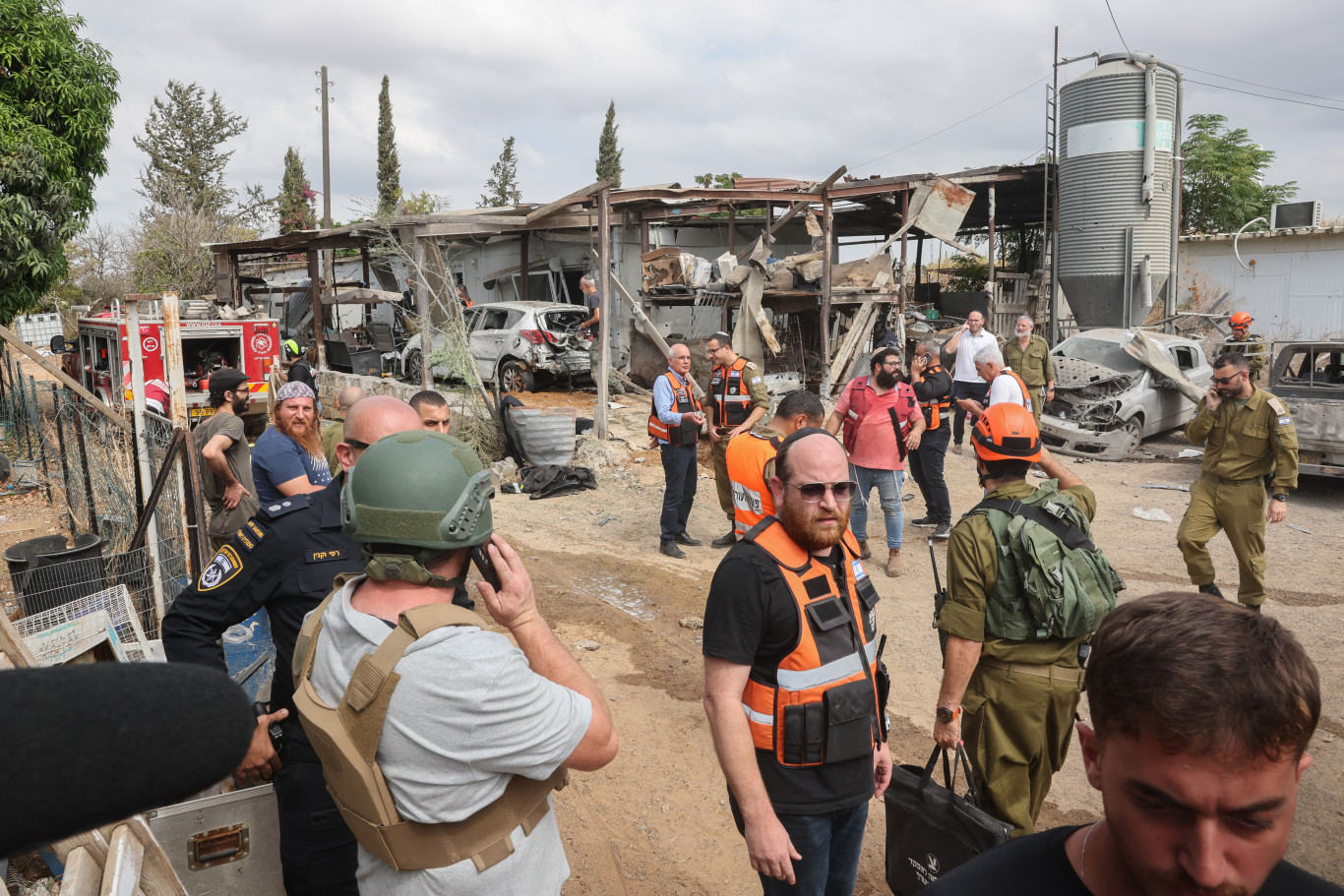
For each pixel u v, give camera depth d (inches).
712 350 289.0
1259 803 33.5
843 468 92.4
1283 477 226.5
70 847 75.9
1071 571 110.7
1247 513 233.5
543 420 403.5
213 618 96.1
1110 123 706.8
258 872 93.7
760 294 565.0
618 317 666.2
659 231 746.2
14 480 391.2
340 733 60.9
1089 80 713.6
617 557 303.7
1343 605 257.8
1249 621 35.1
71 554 207.2
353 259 887.1
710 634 91.6
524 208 586.9
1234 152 975.0
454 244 661.9
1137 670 34.1
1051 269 773.3
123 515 277.9
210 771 20.4
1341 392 396.2
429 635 60.1
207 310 561.0
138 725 18.7
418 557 64.7
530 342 579.8
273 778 94.2
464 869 60.7
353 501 65.2
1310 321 759.1
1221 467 235.6
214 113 2015.3
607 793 159.2
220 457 198.8
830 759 90.7
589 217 554.9
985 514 115.0
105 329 550.6
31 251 508.1
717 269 619.2
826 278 574.9
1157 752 33.9
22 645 90.4
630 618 243.8
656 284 619.2
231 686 22.6
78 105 538.9
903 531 333.1
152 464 236.2
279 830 94.0
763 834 86.4
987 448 118.9
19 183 509.0
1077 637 113.5
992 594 113.7
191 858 90.7
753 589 90.3
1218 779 33.2
